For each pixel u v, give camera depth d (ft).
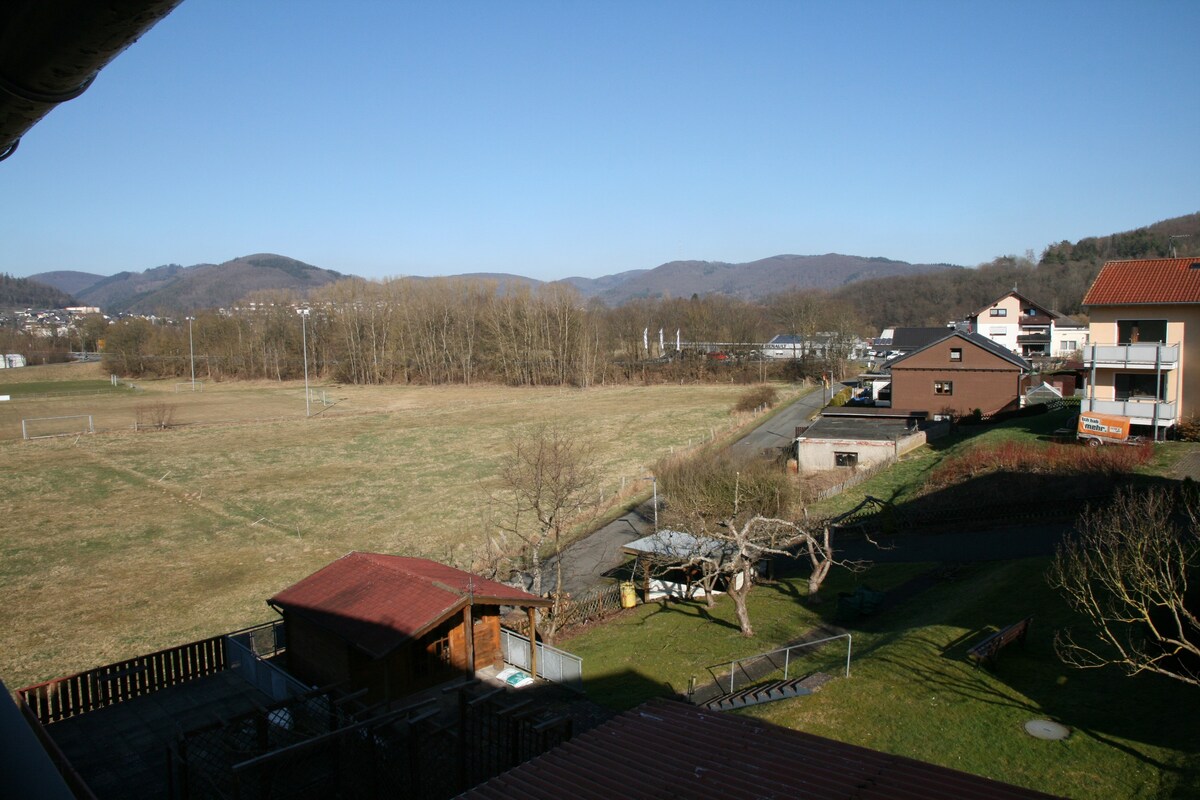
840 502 115.85
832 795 27.96
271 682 57.11
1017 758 41.96
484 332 355.56
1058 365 248.11
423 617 54.13
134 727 53.06
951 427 161.07
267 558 107.04
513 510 128.36
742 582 77.25
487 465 166.81
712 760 31.50
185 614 87.04
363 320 369.71
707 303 455.22
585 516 119.14
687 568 85.15
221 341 406.62
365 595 58.59
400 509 132.46
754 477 98.37
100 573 101.76
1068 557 70.08
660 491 121.60
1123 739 42.50
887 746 44.45
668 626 76.23
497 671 61.62
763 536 85.92
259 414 256.73
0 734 8.18
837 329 321.93
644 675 62.90
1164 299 119.65
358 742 41.98
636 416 232.53
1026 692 49.14
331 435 210.79
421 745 42.75
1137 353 119.44
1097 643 54.03
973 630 60.44
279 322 391.24
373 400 296.71
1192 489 80.23
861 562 82.28
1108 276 128.57
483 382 347.36
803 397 252.21
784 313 418.92
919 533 99.55
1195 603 46.09
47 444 199.00
